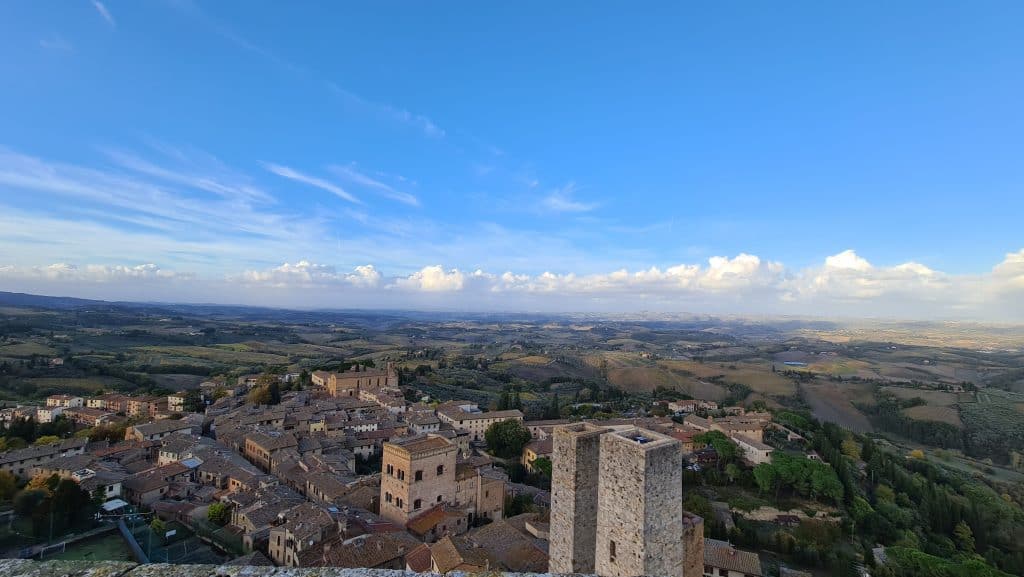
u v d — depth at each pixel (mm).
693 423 176125
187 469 109062
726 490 125750
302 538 70188
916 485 126875
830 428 167500
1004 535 112500
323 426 147250
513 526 76000
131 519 89375
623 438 31016
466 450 146250
